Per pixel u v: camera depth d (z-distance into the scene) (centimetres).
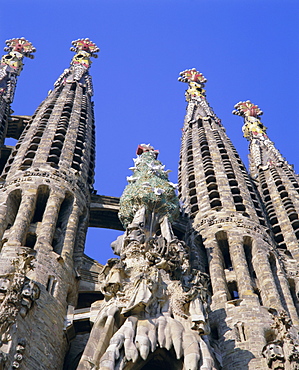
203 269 5706
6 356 3781
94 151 7188
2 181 6006
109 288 4322
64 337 4509
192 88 9869
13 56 9456
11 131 8169
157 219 5612
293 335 4928
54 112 7519
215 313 4959
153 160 6456
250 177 7450
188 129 8581
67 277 5028
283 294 5444
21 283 4203
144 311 4075
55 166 6206
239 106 9800
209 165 7225
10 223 5525
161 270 4566
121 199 5859
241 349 4538
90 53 10138
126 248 4862
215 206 6462
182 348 3888
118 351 3769
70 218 5722
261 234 5962
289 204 7094
